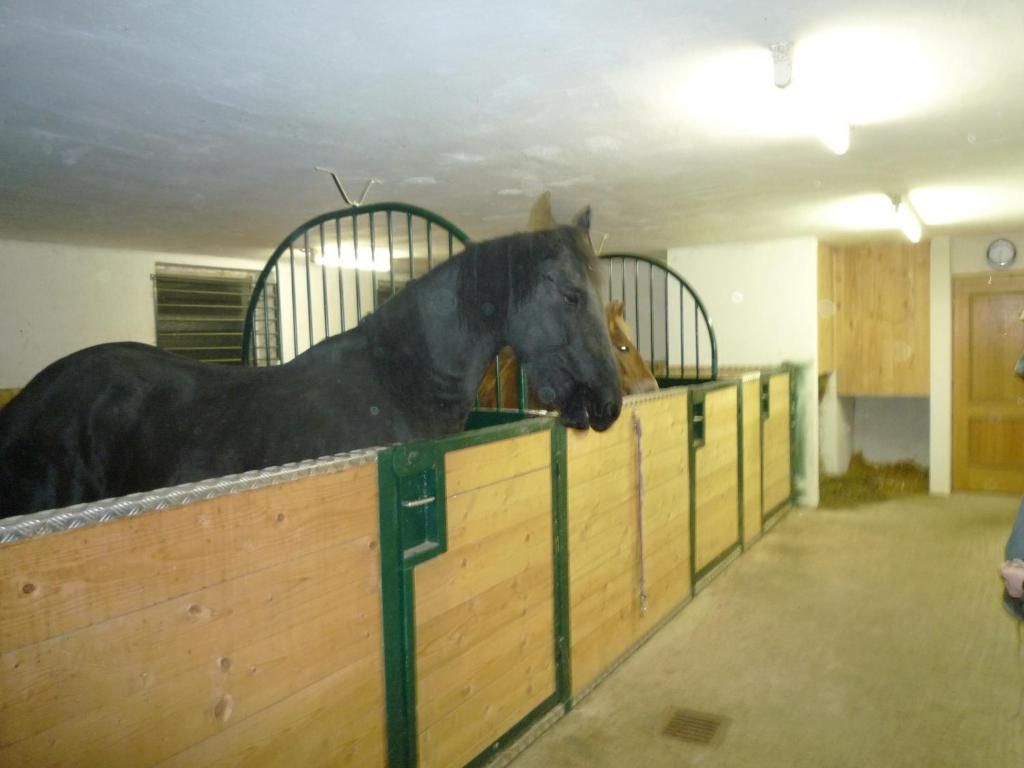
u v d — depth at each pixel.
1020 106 2.19
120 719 1.09
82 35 1.55
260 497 1.31
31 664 0.98
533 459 2.14
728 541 3.85
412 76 1.83
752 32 1.62
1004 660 2.72
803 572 3.76
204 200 3.40
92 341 4.96
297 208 3.63
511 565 2.06
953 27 1.62
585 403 1.81
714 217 4.20
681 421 3.22
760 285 5.34
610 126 2.33
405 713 1.68
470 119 2.21
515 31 1.57
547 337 1.78
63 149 2.47
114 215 3.75
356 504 1.53
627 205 3.78
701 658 2.77
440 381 1.84
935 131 2.46
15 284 4.57
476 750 1.94
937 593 3.43
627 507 2.73
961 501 5.27
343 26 1.52
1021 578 1.49
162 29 1.52
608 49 1.69
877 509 5.09
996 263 5.16
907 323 5.63
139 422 1.88
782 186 3.36
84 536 1.03
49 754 1.00
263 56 1.68
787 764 2.08
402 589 1.65
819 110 2.20
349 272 6.64
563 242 1.80
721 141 2.54
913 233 4.36
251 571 1.30
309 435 1.70
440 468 1.75
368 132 2.33
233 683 1.27
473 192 3.38
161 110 2.07
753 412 4.23
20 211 3.60
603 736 2.22
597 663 2.55
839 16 1.55
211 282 5.73
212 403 1.84
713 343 4.30
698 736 2.22
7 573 0.94
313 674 1.43
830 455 5.98
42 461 1.86
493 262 1.80
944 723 2.29
